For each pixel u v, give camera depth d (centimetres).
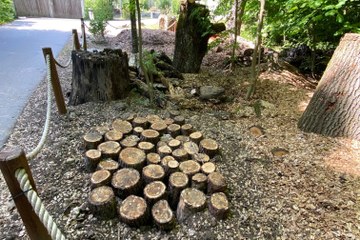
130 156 184
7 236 142
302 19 299
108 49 326
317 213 160
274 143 237
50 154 207
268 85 375
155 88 329
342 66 233
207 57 528
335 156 217
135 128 227
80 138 228
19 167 98
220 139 239
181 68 426
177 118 250
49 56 244
